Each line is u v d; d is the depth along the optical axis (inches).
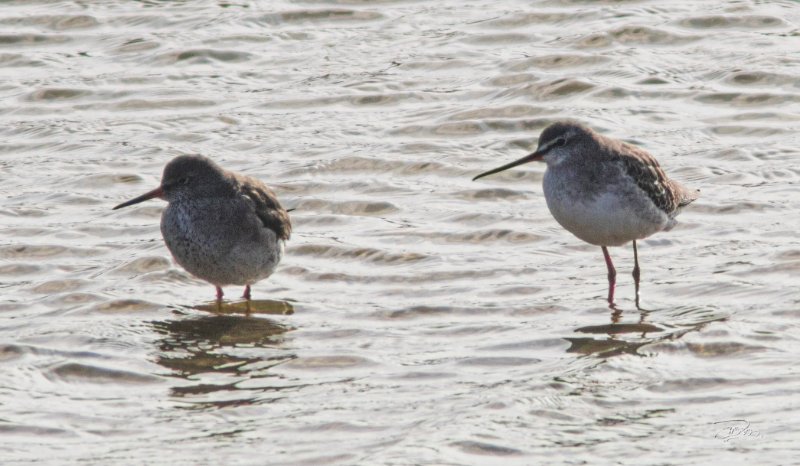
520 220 727.7
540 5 1058.7
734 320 573.3
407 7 1080.8
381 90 928.3
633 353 543.8
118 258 691.4
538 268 663.1
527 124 865.5
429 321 597.0
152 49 1015.0
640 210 613.6
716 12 1013.8
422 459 446.3
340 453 454.6
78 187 792.3
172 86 954.7
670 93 897.5
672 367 527.8
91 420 494.0
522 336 571.2
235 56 1002.7
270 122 886.4
